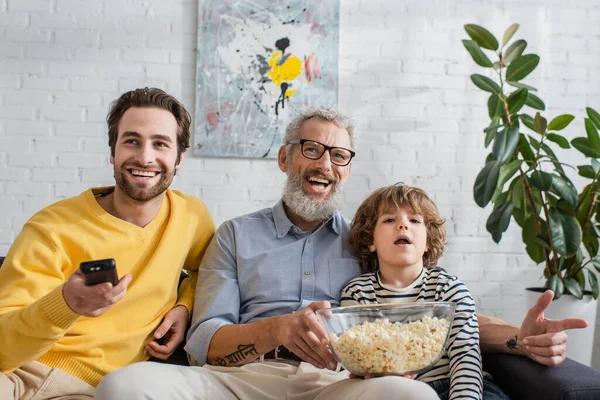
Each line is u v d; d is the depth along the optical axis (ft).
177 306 5.59
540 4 10.79
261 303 5.68
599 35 10.86
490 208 10.62
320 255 5.86
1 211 10.09
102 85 10.27
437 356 4.03
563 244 8.50
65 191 10.19
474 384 4.57
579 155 10.78
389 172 10.52
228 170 10.33
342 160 5.94
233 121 10.29
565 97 10.80
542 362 4.55
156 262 5.30
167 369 4.44
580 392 4.16
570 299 8.76
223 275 5.68
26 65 10.19
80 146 10.21
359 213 5.86
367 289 5.50
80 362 4.86
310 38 10.38
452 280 5.35
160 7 10.32
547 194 9.10
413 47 10.61
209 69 10.27
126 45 10.30
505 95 10.05
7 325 4.19
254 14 10.32
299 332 4.62
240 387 4.71
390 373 3.99
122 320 5.12
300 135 5.96
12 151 10.14
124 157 5.18
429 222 5.75
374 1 10.57
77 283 3.76
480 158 10.64
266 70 10.31
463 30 10.68
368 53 10.54
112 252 5.19
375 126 10.53
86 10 10.27
